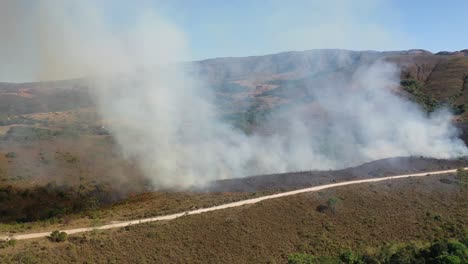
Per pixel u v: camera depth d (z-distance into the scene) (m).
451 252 37.03
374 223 44.16
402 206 47.22
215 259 37.53
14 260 32.66
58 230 40.19
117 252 36.53
